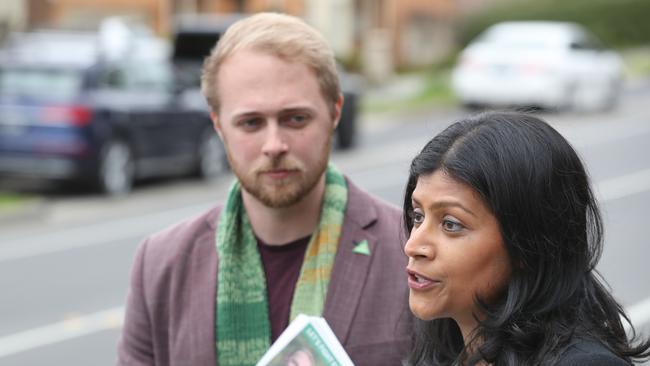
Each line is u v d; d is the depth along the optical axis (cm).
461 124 246
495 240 238
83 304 959
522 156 238
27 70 1487
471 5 4516
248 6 3416
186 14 3350
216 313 328
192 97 1681
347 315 325
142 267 342
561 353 232
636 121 2486
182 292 333
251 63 325
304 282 329
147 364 339
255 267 333
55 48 1534
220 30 1806
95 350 826
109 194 1530
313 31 333
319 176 329
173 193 1606
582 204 246
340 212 335
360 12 3816
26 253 1198
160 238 344
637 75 3709
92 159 1484
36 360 800
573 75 2597
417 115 2706
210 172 1727
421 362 276
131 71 1563
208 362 325
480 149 238
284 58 324
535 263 239
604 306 250
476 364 245
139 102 1558
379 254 331
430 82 3281
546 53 2577
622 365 229
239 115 324
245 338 328
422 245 244
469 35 4291
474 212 238
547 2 4544
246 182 327
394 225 338
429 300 245
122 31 1645
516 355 238
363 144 2167
